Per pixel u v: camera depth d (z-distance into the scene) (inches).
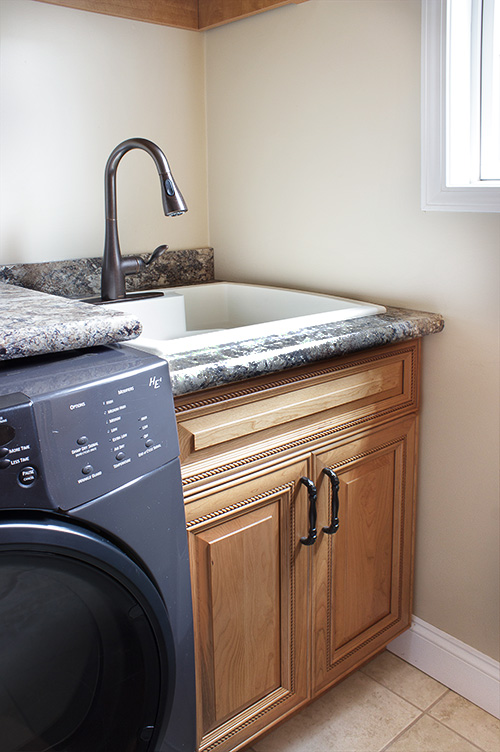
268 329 49.9
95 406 33.0
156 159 57.3
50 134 64.4
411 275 59.8
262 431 47.4
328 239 66.4
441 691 63.3
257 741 57.4
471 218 54.2
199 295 73.4
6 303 45.0
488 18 51.3
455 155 53.7
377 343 52.1
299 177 67.7
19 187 63.1
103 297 63.8
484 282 54.5
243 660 50.2
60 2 61.9
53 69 63.5
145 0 67.9
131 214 72.0
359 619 59.7
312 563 53.6
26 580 32.5
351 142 62.0
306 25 63.5
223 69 73.2
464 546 60.9
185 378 40.2
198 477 44.1
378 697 62.5
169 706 40.1
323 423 51.8
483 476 58.1
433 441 61.5
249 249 75.5
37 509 31.4
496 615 59.3
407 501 62.1
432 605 64.7
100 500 33.7
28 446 30.4
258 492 48.1
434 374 60.0
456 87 52.2
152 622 37.4
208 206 79.4
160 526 37.2
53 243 66.4
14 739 35.9
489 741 57.0
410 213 58.6
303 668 54.9
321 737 57.8
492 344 55.1
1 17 59.3
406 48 55.5
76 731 38.1
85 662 36.8
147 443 35.6
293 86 66.1
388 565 61.7
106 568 34.3
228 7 69.0
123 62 68.4
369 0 57.6
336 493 51.8
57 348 36.5
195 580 45.9
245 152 73.0
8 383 32.7
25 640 34.1
